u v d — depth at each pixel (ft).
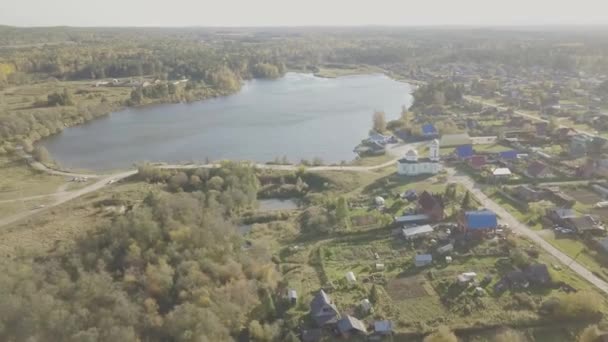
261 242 305.73
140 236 274.77
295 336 206.28
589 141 479.41
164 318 219.82
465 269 268.21
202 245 274.36
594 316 220.23
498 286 247.91
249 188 385.29
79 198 395.75
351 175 433.89
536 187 380.17
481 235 302.25
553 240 297.74
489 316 226.17
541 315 224.33
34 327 202.69
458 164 455.63
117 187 420.77
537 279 250.37
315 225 330.95
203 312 212.23
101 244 278.87
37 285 230.89
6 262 249.75
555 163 442.50
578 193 376.48
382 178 422.41
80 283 231.50
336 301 242.78
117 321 209.97
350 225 329.31
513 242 288.71
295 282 262.26
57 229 333.01
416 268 272.92
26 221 349.20
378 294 248.11
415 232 306.14
